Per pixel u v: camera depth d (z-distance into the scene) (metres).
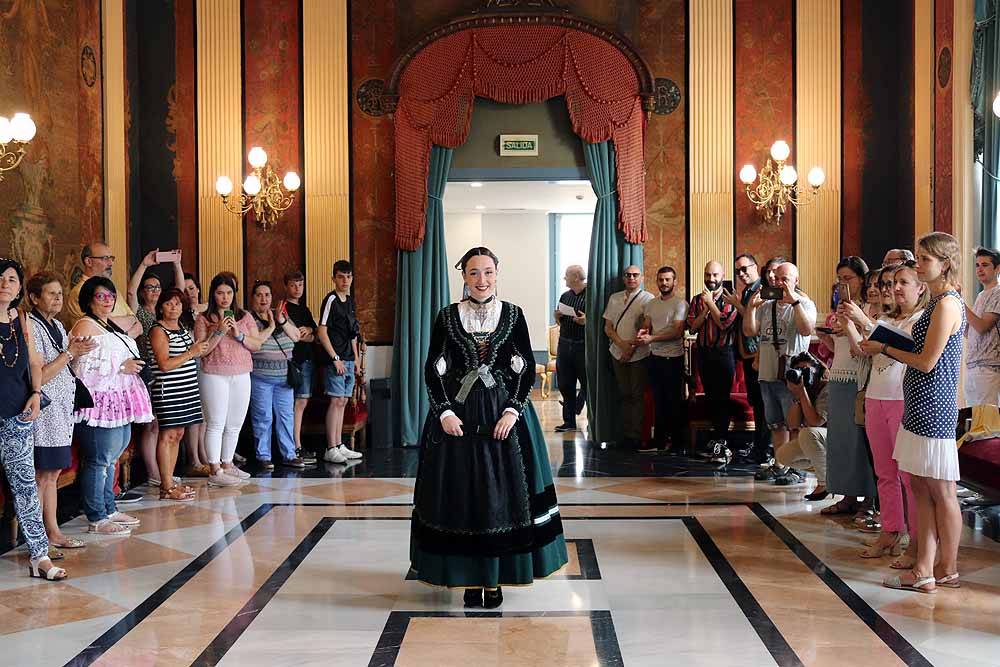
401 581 5.00
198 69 9.92
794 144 9.76
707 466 8.38
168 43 9.90
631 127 9.65
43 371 5.21
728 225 9.79
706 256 9.80
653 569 5.17
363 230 9.98
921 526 4.74
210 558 5.45
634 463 8.57
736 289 8.16
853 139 9.69
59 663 3.88
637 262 9.72
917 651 3.93
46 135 7.85
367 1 9.92
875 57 9.66
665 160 9.86
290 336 8.49
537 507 4.52
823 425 6.84
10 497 5.70
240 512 6.62
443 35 9.70
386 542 5.79
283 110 9.98
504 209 15.13
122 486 7.30
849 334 5.58
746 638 4.11
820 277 9.71
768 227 9.80
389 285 9.98
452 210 15.34
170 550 5.62
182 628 4.29
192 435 8.00
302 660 3.90
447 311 4.63
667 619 4.37
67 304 8.09
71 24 8.30
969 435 6.27
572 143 9.82
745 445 9.42
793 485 7.45
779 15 9.77
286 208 9.98
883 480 5.30
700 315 8.78
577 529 6.07
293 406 8.74
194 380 7.18
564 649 4.00
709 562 5.29
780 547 5.59
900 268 5.11
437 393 4.50
